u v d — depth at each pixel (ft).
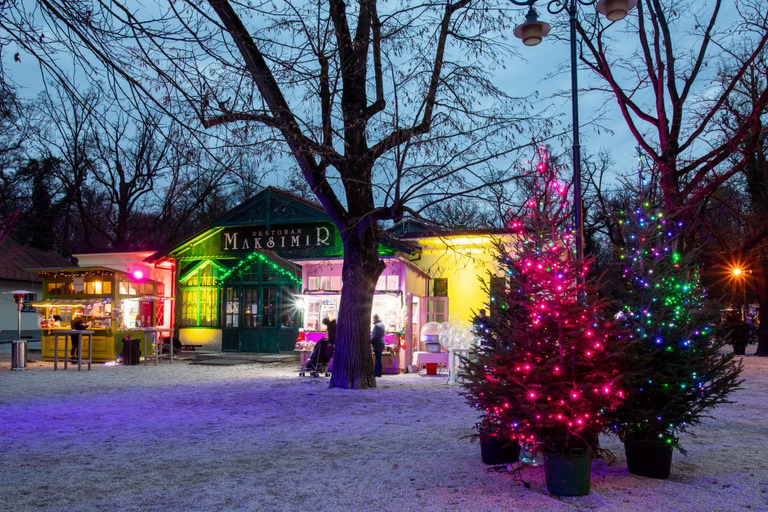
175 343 73.00
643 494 16.55
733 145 37.35
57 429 28.14
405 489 17.39
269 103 34.76
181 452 22.95
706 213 61.46
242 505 16.03
